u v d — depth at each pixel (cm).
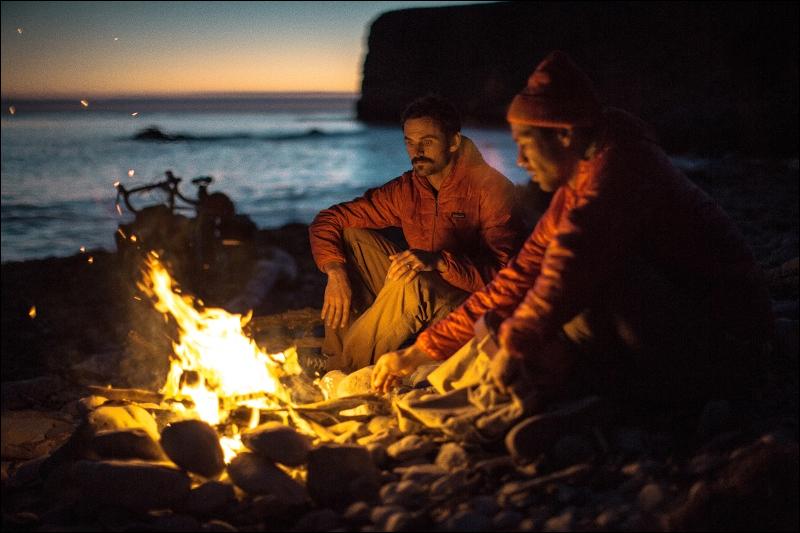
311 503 266
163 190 963
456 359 299
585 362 276
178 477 267
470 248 385
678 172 270
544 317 255
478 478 260
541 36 5388
